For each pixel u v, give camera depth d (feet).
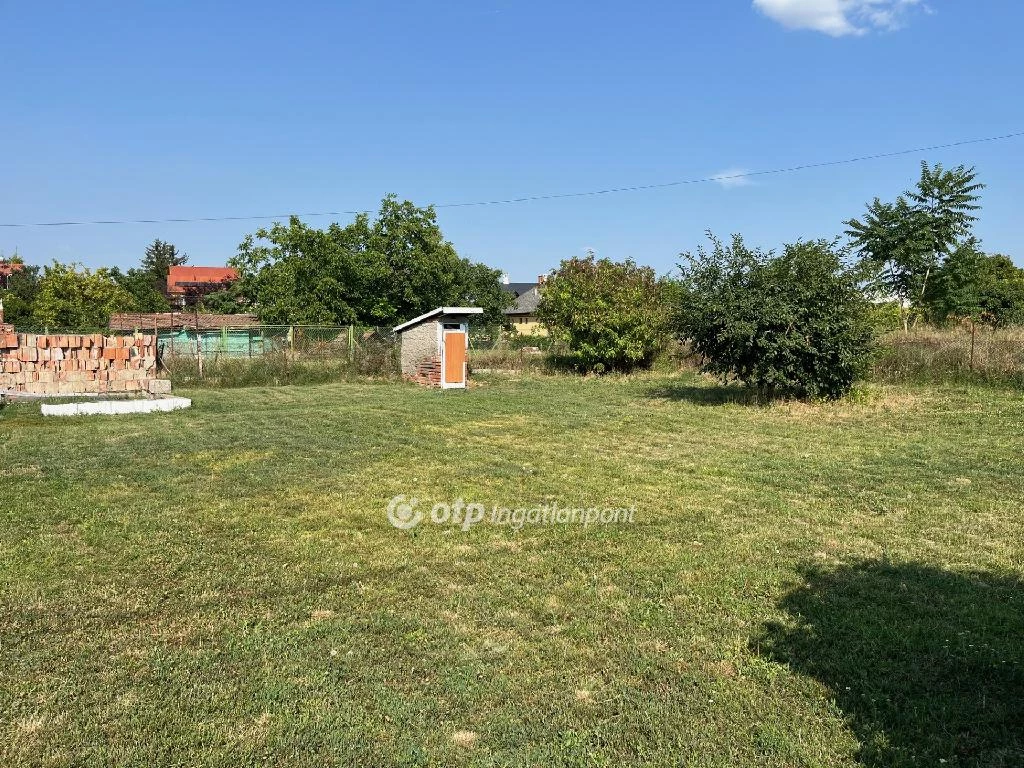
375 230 109.50
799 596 16.26
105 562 18.19
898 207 85.51
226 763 10.18
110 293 161.27
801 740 10.87
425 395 59.06
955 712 11.52
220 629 14.44
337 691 12.07
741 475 28.19
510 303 167.53
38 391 50.11
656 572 17.74
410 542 19.99
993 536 20.58
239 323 118.73
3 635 14.07
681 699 12.01
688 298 51.01
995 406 45.32
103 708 11.51
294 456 31.73
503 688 12.25
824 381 48.60
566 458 31.71
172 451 32.50
